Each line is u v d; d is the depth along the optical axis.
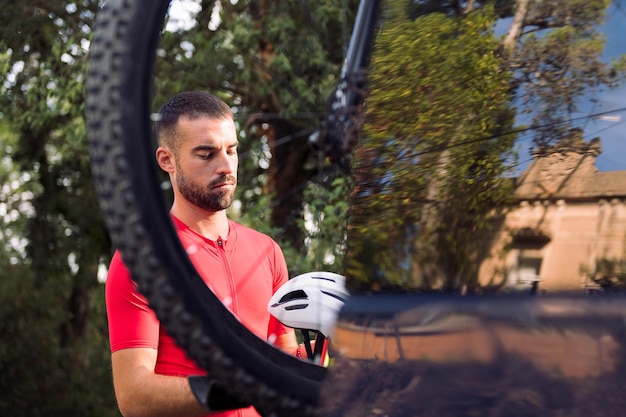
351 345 1.54
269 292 2.56
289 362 1.65
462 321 1.44
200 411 2.08
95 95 1.54
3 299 13.59
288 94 7.18
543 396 1.36
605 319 1.34
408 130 1.59
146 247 1.52
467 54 1.57
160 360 2.32
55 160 12.30
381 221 1.58
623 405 1.31
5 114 7.75
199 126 2.39
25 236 13.37
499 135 1.50
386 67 1.66
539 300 1.40
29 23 7.39
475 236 1.48
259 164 8.30
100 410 13.72
